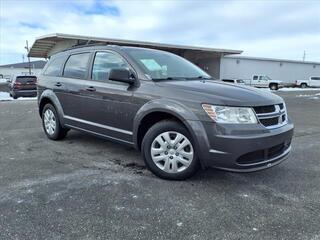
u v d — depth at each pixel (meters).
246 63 42.31
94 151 5.34
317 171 4.43
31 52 34.16
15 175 4.12
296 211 3.19
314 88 41.12
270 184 3.91
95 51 5.10
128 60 4.47
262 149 3.54
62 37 25.11
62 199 3.39
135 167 4.50
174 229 2.82
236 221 2.97
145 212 3.12
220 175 4.16
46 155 5.10
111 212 3.11
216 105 3.53
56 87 5.77
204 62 40.75
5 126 7.89
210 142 3.54
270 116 3.70
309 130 7.71
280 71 45.66
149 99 4.04
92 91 4.88
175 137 3.89
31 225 2.85
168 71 4.57
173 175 3.93
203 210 3.18
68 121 5.58
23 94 19.14
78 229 2.80
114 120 4.56
